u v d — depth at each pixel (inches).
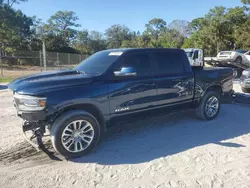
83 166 144.6
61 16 2755.9
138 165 145.5
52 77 159.9
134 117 180.9
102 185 125.2
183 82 205.8
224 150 166.2
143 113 184.5
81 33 3142.2
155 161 150.2
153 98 186.9
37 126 150.2
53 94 144.0
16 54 1583.4
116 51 185.9
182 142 180.4
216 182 127.6
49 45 2358.5
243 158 154.5
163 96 193.2
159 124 222.4
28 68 1195.3
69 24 2812.5
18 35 1818.4
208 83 225.6
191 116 245.6
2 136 189.5
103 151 164.9
